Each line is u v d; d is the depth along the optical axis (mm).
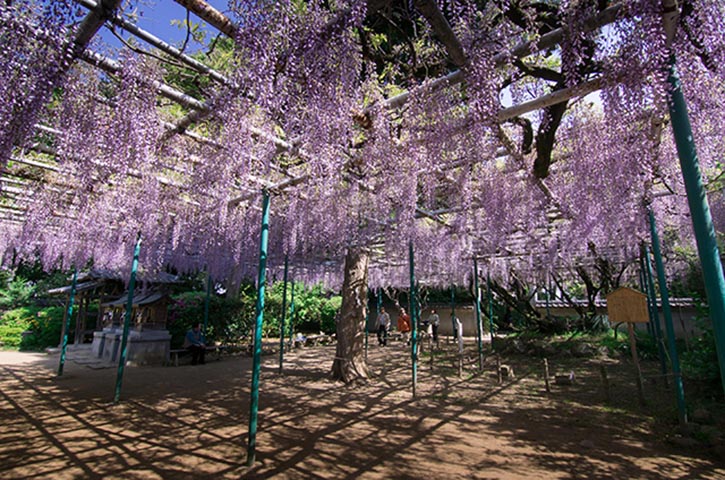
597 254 7320
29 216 5906
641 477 2613
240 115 2467
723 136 2449
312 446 3186
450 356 9008
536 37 2070
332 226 5414
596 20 1895
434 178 3641
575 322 10016
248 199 5555
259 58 1880
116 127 2453
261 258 3260
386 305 17109
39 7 1733
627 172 3078
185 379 6219
